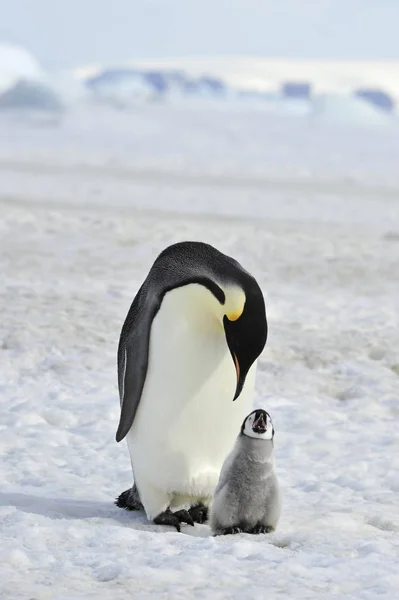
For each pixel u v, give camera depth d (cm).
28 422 1656
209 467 1220
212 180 6856
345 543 1104
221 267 1144
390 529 1195
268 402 1841
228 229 4303
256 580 963
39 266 3198
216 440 1209
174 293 1159
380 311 2723
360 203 5781
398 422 1755
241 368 1144
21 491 1311
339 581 962
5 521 1162
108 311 2509
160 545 1074
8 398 1789
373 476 1430
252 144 11319
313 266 3447
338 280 3212
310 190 6425
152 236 3962
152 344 1178
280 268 3384
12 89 17675
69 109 17662
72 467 1435
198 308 1160
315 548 1087
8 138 10725
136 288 2873
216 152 9744
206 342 1173
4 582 942
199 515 1252
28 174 6688
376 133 15512
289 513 1239
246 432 1112
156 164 8000
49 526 1133
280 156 9462
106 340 2222
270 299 2820
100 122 15100
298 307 2733
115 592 916
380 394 1925
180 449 1199
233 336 1143
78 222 4275
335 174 7631
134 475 1239
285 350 2192
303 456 1529
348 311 2711
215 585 943
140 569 977
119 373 1267
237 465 1114
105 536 1101
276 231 4328
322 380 2005
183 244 1179
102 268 3206
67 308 2511
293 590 927
